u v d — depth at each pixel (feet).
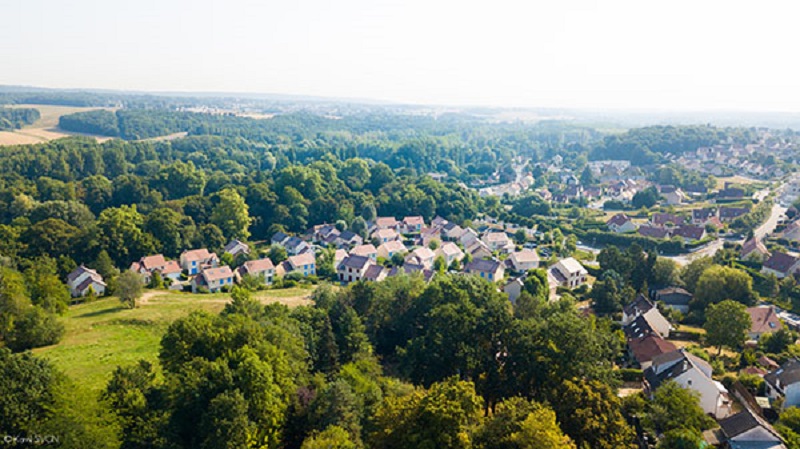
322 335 213.66
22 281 288.30
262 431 151.33
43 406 132.57
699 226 560.61
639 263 373.40
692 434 171.94
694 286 354.54
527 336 198.80
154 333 262.06
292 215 569.23
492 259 419.74
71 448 123.95
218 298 339.36
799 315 334.44
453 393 147.84
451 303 225.15
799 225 499.10
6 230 406.82
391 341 257.34
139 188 585.63
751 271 397.19
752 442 180.75
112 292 348.38
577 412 164.45
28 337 238.07
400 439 141.59
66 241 415.44
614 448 159.02
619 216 578.25
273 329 186.50
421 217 598.34
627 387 240.53
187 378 151.53
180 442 145.07
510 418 144.66
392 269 435.12
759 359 260.21
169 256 459.32
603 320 295.48
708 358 253.65
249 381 151.02
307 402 168.04
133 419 146.10
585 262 462.19
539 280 344.69
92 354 230.07
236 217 520.83
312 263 452.76
